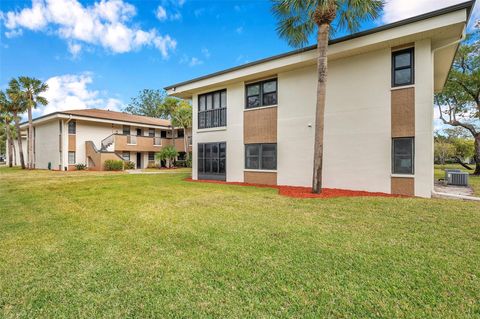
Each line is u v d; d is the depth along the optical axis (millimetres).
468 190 9680
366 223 5203
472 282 2859
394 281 2898
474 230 4707
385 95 9227
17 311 2426
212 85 13953
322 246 3963
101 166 24047
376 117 9391
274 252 3746
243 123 13281
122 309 2441
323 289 2748
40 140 28938
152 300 2578
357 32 9180
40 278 3033
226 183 12891
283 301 2543
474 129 18656
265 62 11633
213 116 14820
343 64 10125
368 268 3223
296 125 11438
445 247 3896
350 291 2703
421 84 8570
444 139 29078
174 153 28391
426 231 4672
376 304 2475
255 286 2828
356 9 8453
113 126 28234
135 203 7441
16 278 3033
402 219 5484
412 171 8719
